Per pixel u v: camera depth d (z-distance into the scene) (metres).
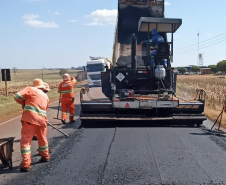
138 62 11.87
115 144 7.02
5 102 18.09
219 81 45.22
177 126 9.20
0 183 4.88
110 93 10.96
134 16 12.57
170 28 10.62
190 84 38.03
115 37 12.46
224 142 7.30
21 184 4.81
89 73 32.78
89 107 9.07
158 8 12.65
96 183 4.77
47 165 5.68
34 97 5.62
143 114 9.12
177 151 6.45
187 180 4.87
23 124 5.53
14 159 6.23
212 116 11.38
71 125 9.85
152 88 10.12
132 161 5.79
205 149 6.62
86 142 7.27
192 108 9.09
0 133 9.00
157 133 8.15
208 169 5.38
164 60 10.23
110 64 11.88
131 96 8.83
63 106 10.20
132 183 4.75
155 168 5.41
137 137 7.69
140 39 12.52
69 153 6.37
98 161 5.82
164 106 8.82
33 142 7.61
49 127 9.56
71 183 4.79
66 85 10.15
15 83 58.56
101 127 9.12
